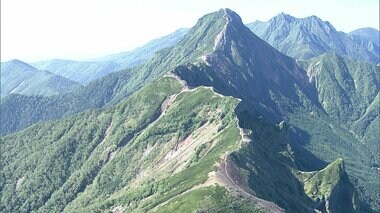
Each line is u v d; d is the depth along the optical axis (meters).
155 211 199.25
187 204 181.12
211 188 188.12
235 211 174.25
